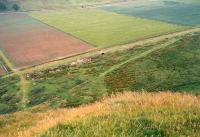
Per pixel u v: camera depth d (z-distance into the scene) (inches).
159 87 4126.5
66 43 6899.6
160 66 4869.6
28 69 5467.5
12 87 4628.4
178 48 5708.7
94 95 4052.7
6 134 625.9
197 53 5398.6
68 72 5027.1
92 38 7101.4
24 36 7746.1
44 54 6274.6
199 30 7101.4
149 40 6555.1
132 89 4136.3
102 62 5359.3
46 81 4717.0
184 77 4367.6
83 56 5895.7
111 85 4323.3
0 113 3838.6
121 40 6747.1
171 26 7687.0
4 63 5920.3
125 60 5315.0
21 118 916.6
